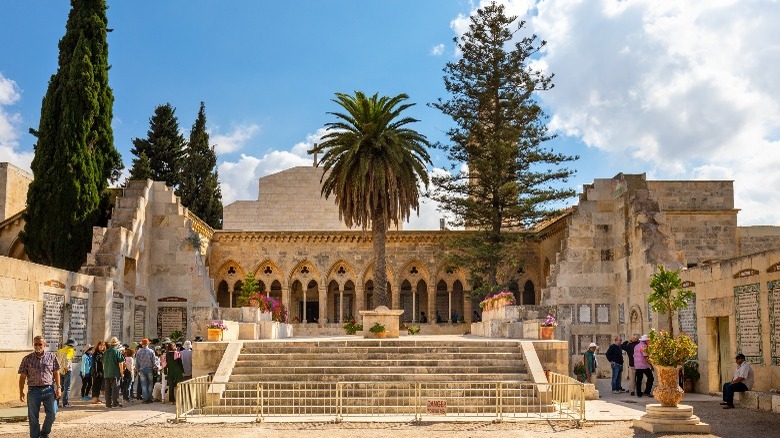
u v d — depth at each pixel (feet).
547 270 157.07
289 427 57.62
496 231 150.41
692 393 87.10
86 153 122.31
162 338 124.26
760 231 142.51
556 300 121.70
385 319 105.81
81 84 121.80
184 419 61.67
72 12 126.11
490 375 73.26
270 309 117.60
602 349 120.47
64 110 121.19
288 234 162.30
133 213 118.32
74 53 122.83
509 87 157.99
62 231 118.42
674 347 57.06
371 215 129.90
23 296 76.54
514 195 149.79
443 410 62.49
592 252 123.24
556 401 70.18
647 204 114.32
